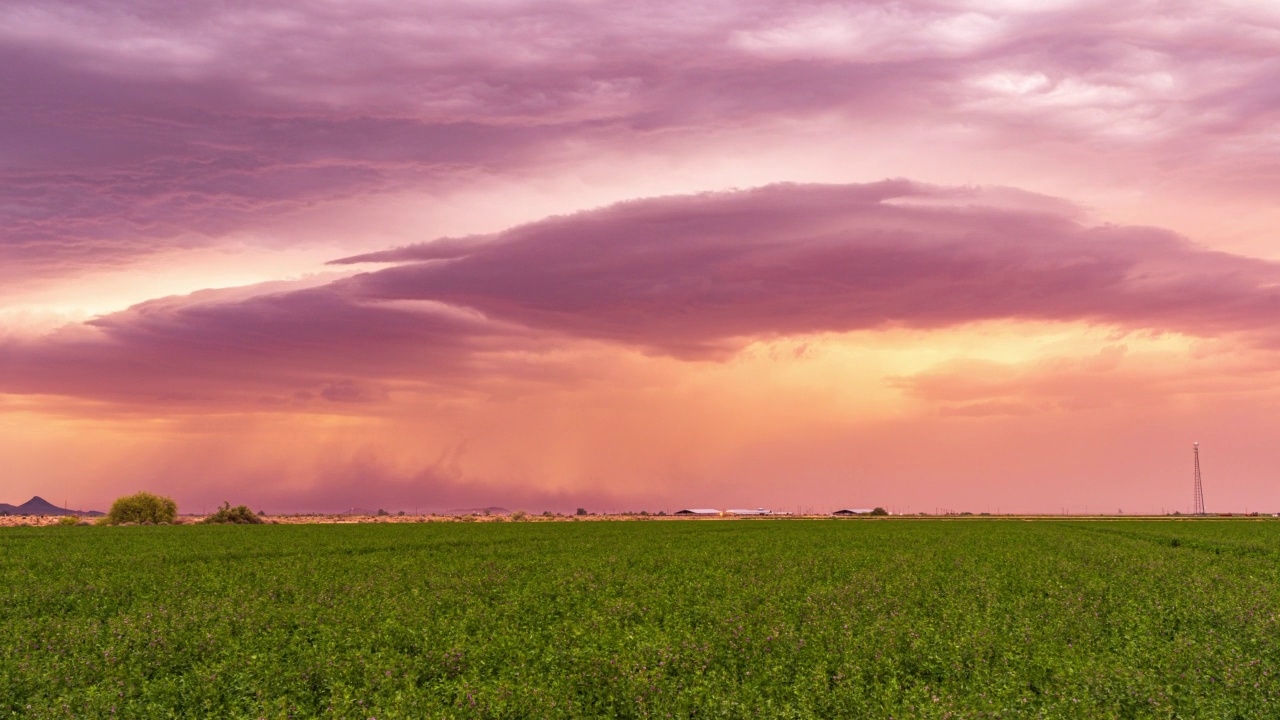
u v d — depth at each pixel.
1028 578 34.09
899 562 41.50
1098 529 90.56
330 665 18.14
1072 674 16.58
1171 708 14.38
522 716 14.96
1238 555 52.34
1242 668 16.69
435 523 115.62
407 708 15.36
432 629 22.62
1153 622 23.33
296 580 34.75
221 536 70.06
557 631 22.62
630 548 54.59
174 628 22.83
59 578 36.94
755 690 16.17
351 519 182.88
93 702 15.68
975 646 19.41
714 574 36.53
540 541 63.91
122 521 118.12
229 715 15.32
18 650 20.20
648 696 15.71
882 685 17.06
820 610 25.25
